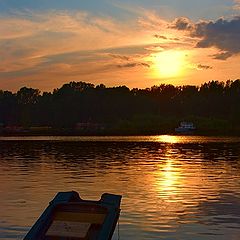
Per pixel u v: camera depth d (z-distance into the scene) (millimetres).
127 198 27188
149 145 92375
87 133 185875
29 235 15531
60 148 83375
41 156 63188
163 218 21875
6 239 18672
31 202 26047
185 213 22922
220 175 38562
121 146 89000
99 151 73562
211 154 64688
